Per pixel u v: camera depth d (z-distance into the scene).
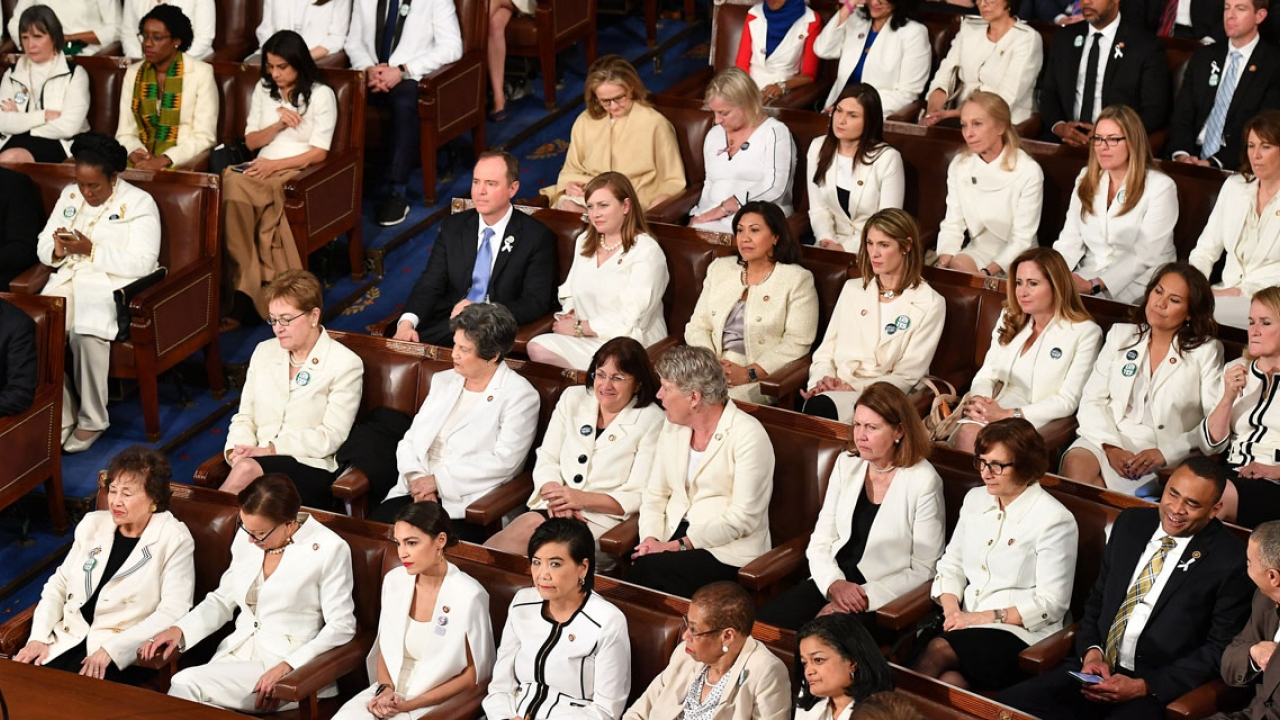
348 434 22.88
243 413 23.27
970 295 22.95
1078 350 21.61
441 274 25.73
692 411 19.94
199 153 30.64
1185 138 27.47
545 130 35.88
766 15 31.48
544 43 35.44
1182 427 21.08
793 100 30.55
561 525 17.39
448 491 21.72
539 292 25.33
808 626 15.68
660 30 39.84
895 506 19.00
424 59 32.47
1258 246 23.88
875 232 22.56
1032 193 25.42
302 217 28.97
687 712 16.73
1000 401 22.00
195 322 27.48
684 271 25.09
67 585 20.41
